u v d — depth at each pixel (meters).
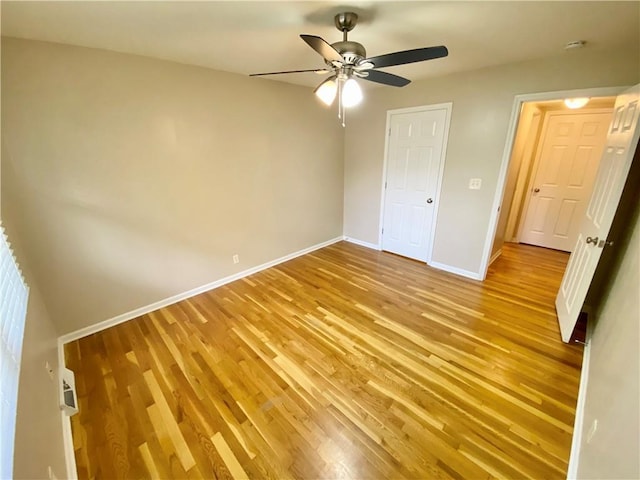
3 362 0.91
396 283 3.32
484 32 1.93
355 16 1.66
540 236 4.47
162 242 2.79
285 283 3.37
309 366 2.07
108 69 2.21
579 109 3.84
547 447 1.49
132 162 2.46
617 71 2.21
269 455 1.48
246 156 3.24
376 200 4.27
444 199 3.49
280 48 2.21
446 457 1.46
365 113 4.01
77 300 2.39
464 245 3.44
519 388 1.85
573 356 2.12
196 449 1.52
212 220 3.12
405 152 3.73
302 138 3.77
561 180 4.15
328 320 2.62
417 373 1.99
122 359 2.17
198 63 2.59
